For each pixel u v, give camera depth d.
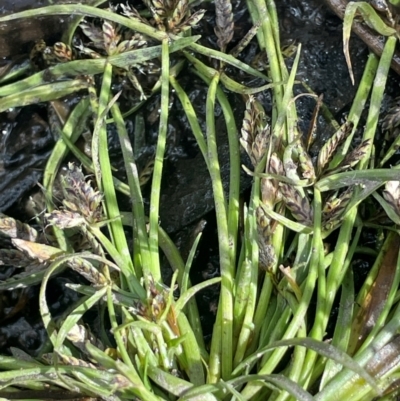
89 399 0.20
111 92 0.24
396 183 0.19
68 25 0.24
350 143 0.22
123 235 0.21
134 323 0.19
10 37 0.24
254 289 0.20
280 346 0.19
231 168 0.22
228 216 0.21
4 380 0.19
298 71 0.24
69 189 0.20
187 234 0.23
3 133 0.24
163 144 0.21
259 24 0.22
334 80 0.24
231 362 0.20
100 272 0.20
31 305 0.23
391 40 0.22
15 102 0.24
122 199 0.23
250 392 0.19
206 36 0.25
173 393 0.19
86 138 0.24
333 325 0.21
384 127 0.22
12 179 0.24
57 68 0.23
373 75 0.22
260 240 0.20
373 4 0.22
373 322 0.20
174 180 0.24
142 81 0.24
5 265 0.23
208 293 0.22
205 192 0.23
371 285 0.21
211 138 0.22
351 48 0.24
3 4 0.24
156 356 0.19
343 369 0.19
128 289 0.21
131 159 0.22
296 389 0.18
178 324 0.20
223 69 0.23
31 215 0.24
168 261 0.22
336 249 0.20
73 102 0.24
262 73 0.24
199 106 0.24
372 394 0.19
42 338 0.23
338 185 0.20
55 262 0.19
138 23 0.22
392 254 0.21
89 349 0.19
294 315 0.19
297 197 0.20
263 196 0.20
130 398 0.19
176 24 0.22
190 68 0.24
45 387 0.20
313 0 0.25
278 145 0.21
